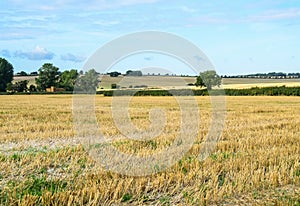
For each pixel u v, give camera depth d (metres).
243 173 8.23
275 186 7.75
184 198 6.97
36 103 39.38
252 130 15.88
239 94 61.53
